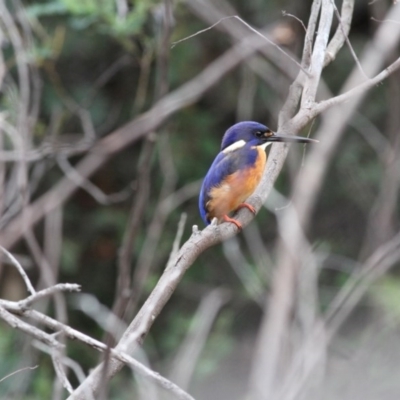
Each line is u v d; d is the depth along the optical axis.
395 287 12.55
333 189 15.91
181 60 14.38
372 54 9.48
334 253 15.64
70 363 7.20
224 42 14.52
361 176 15.42
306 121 6.74
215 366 14.10
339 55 15.22
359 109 15.21
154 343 15.13
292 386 8.23
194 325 13.09
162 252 14.70
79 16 12.23
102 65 14.88
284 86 12.98
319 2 7.03
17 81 13.21
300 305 8.94
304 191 8.59
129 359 4.43
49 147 10.28
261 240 14.37
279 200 12.61
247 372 14.38
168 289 5.07
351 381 12.30
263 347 8.25
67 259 14.88
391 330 12.48
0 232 9.10
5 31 11.30
